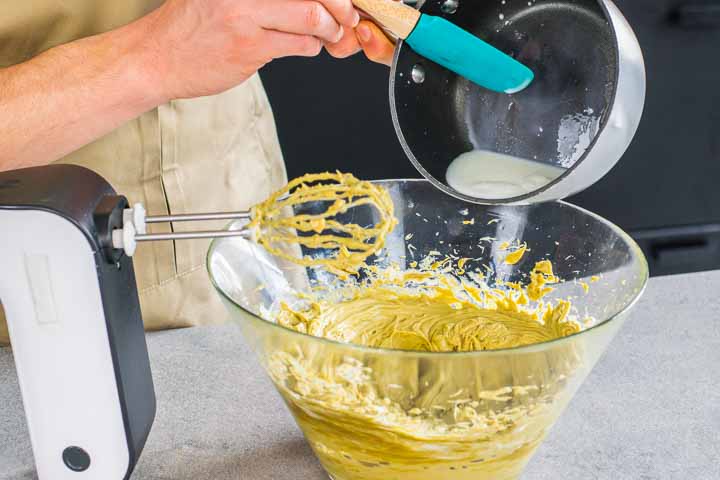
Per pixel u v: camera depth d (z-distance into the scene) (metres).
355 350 0.72
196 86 1.01
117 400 0.80
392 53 0.91
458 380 0.73
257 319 0.76
